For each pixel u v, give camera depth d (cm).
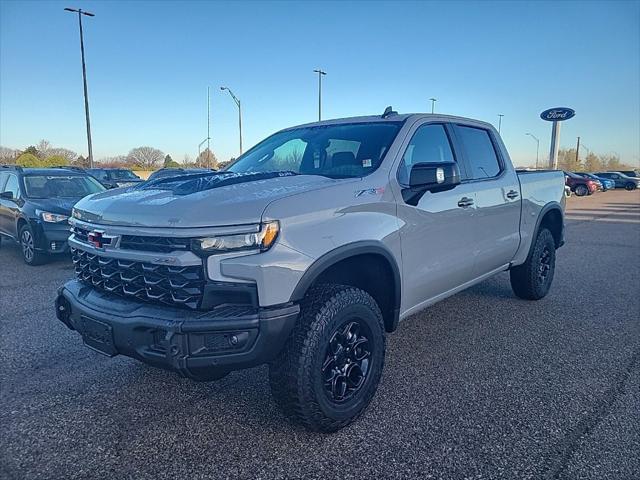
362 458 269
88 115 2784
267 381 368
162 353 254
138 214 271
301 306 278
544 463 262
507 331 476
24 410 324
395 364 397
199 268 251
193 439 289
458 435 291
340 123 417
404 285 344
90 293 300
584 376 373
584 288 651
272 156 409
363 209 308
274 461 267
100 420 312
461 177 421
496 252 466
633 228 1409
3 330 482
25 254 825
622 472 254
